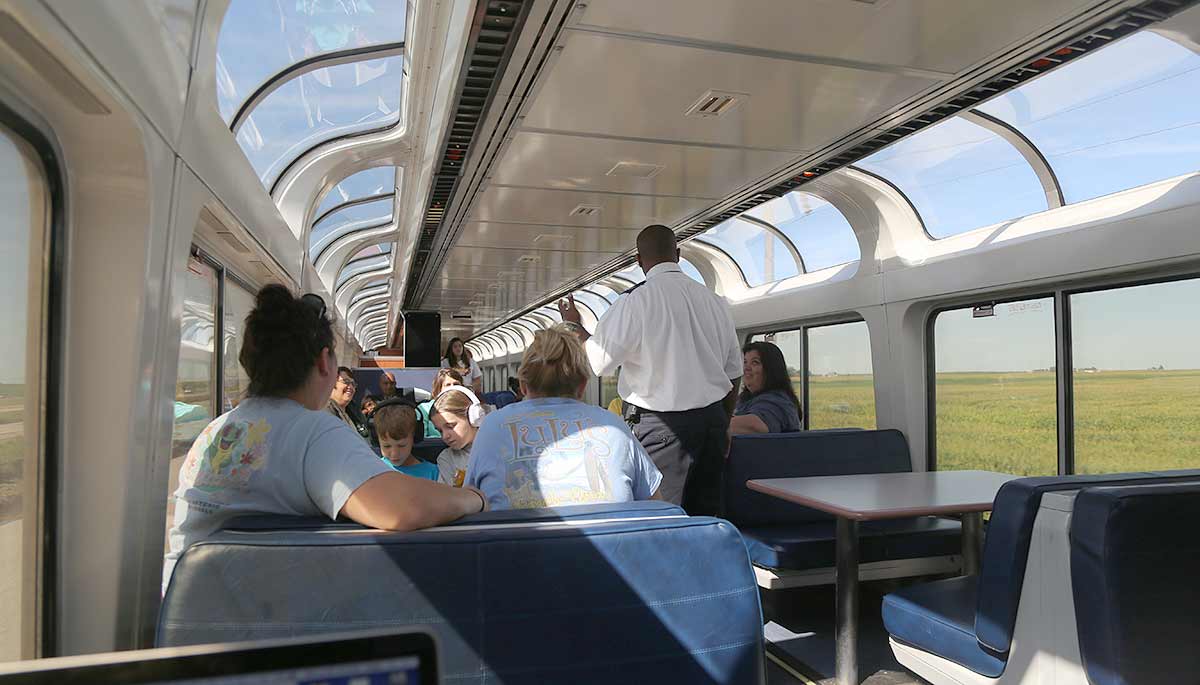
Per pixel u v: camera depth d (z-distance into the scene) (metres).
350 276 12.09
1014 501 2.77
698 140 5.10
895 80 4.09
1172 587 2.44
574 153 5.38
